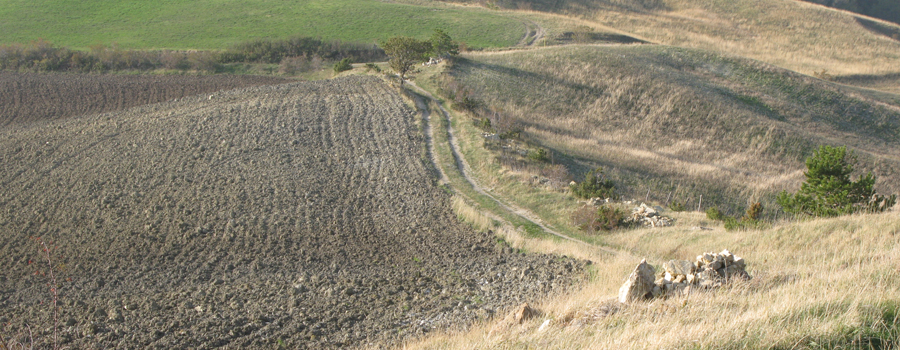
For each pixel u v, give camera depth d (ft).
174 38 230.27
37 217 71.77
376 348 37.50
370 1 293.23
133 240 64.85
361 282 52.70
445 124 123.75
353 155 100.53
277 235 67.62
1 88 167.63
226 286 52.16
